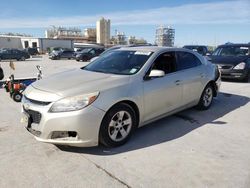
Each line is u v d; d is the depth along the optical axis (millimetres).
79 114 3646
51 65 23734
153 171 3457
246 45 11789
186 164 3643
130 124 4277
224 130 4977
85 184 3168
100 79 4266
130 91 4199
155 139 4488
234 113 6113
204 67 6051
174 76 5082
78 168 3520
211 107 6590
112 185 3150
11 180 3238
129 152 3990
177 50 5484
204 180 3262
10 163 3639
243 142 4418
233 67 10570
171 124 5246
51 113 3670
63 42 69062
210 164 3650
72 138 3756
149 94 4508
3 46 66625
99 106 3797
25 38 67688
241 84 10430
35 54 50156
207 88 6184
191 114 5945
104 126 3896
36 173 3396
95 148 4102
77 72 4879
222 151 4062
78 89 3861
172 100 5066
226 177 3332
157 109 4758
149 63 4711
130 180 3256
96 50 32562
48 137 3730
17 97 7121
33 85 4320
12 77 7512
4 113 6004
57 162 3674
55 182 3205
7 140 4398
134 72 4527
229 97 7883
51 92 3840
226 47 12062
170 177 3322
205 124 5293
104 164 3627
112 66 4906
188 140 4469
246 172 3455
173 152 4008
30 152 3961
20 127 5027
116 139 4113
